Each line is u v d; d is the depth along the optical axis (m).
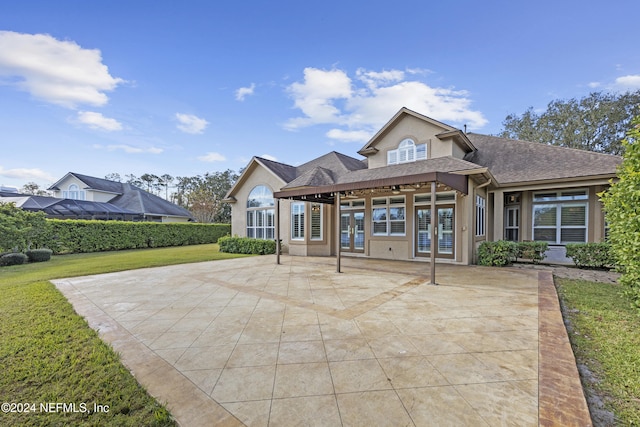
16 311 5.12
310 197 11.98
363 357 3.21
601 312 4.82
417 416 2.20
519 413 2.21
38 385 2.79
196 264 10.92
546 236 11.45
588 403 2.43
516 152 12.91
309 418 2.21
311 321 4.45
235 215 17.47
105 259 13.01
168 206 31.05
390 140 13.86
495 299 5.55
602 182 9.69
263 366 3.06
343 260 11.63
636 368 2.99
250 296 6.05
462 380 2.71
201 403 2.44
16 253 11.91
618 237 4.56
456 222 10.24
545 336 3.72
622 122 22.48
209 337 3.90
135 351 3.50
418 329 4.03
